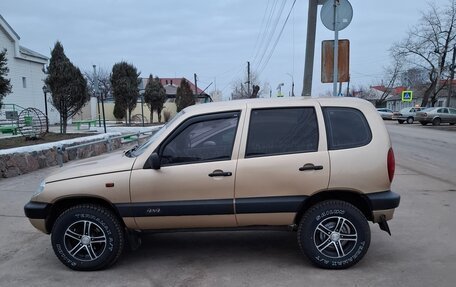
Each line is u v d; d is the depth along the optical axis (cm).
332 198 434
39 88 3209
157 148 429
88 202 441
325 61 787
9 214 663
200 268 438
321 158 420
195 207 421
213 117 435
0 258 479
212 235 546
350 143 427
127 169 427
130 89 3005
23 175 1009
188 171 421
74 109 1861
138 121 3928
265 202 420
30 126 2006
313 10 990
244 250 489
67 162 1216
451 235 530
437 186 848
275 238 531
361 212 424
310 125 431
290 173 418
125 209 425
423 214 629
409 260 449
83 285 402
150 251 492
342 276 410
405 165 1166
